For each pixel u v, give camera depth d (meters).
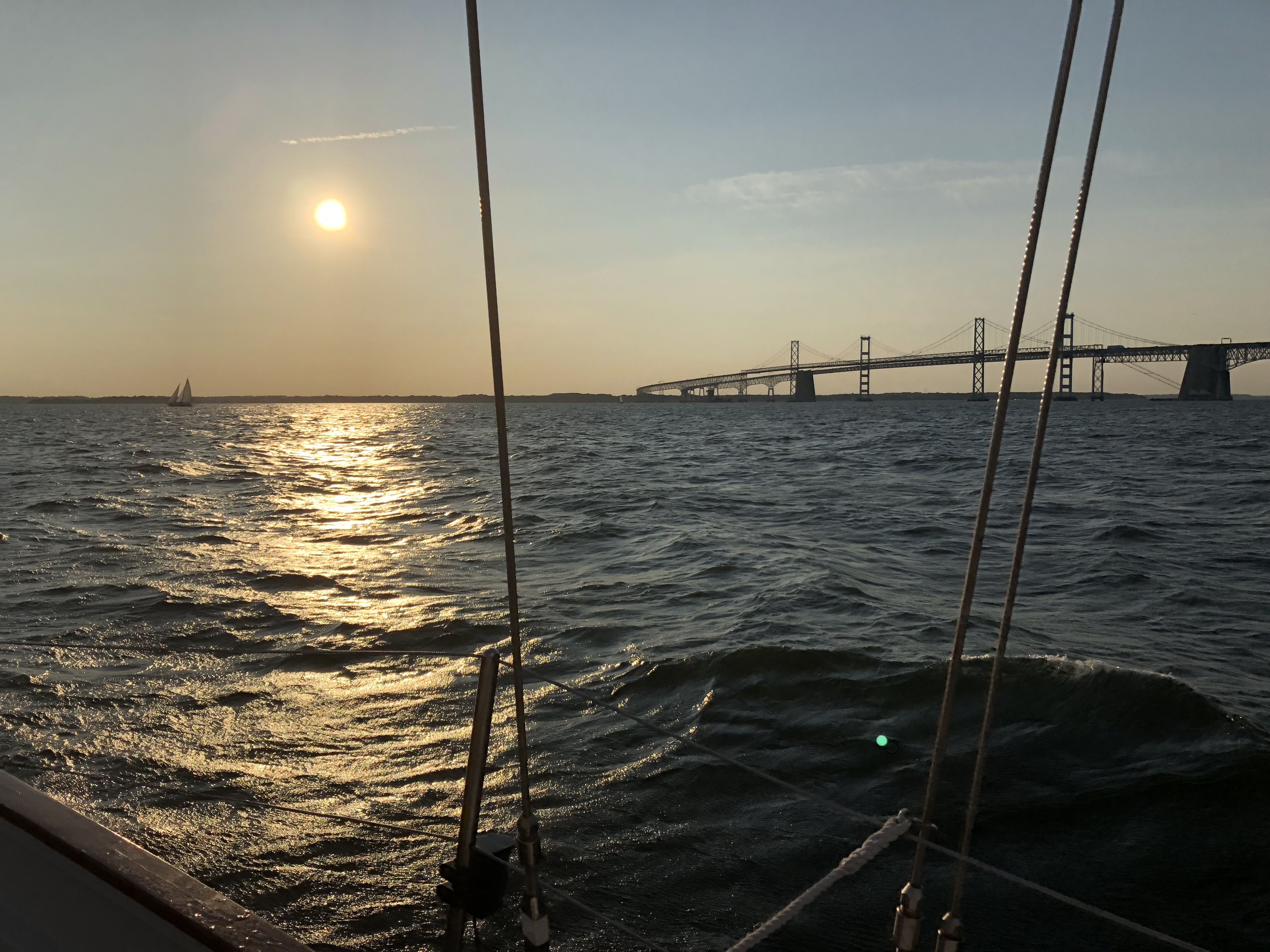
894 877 4.32
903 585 11.41
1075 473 29.75
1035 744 5.84
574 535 15.20
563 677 7.38
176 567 12.12
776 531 16.28
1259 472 29.55
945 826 4.82
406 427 80.00
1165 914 4.09
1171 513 19.06
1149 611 10.00
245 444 49.97
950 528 16.83
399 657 7.59
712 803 5.02
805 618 9.28
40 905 1.83
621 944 3.82
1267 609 10.14
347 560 12.87
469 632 8.79
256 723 6.12
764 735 6.04
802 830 4.75
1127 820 4.87
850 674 7.06
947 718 1.21
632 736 5.91
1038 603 10.45
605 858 4.46
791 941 3.85
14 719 6.16
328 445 49.06
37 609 9.59
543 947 1.78
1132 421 83.00
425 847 4.52
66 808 1.93
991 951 3.84
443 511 19.00
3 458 35.44
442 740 5.86
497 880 1.92
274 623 9.08
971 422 81.88
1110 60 1.04
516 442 51.50
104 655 7.79
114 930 1.71
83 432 65.06
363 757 5.60
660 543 14.41
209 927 1.55
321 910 4.02
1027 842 4.68
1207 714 6.01
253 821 4.78
